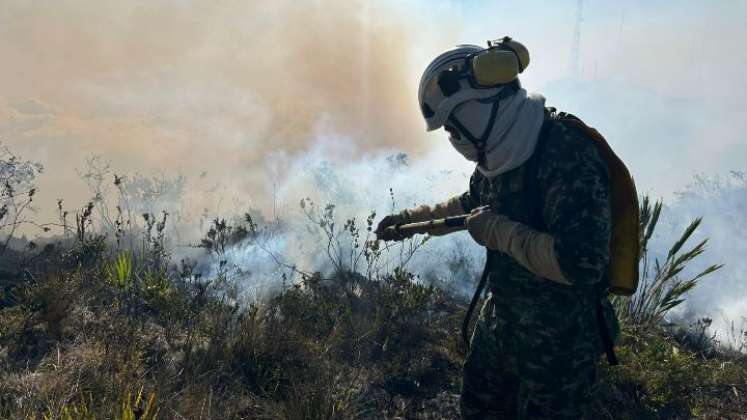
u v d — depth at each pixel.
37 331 3.44
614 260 2.21
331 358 3.70
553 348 2.26
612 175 2.20
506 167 2.22
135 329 3.56
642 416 3.62
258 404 3.14
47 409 2.68
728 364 4.43
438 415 3.38
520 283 2.31
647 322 4.79
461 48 2.30
